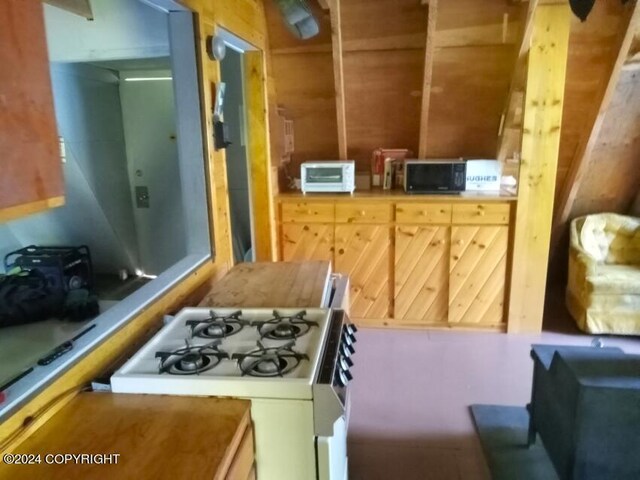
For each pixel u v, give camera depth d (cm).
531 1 279
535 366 229
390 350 345
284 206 377
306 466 135
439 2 299
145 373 139
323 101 370
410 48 329
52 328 234
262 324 170
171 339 164
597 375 182
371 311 385
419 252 367
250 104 345
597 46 311
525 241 349
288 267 243
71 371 135
